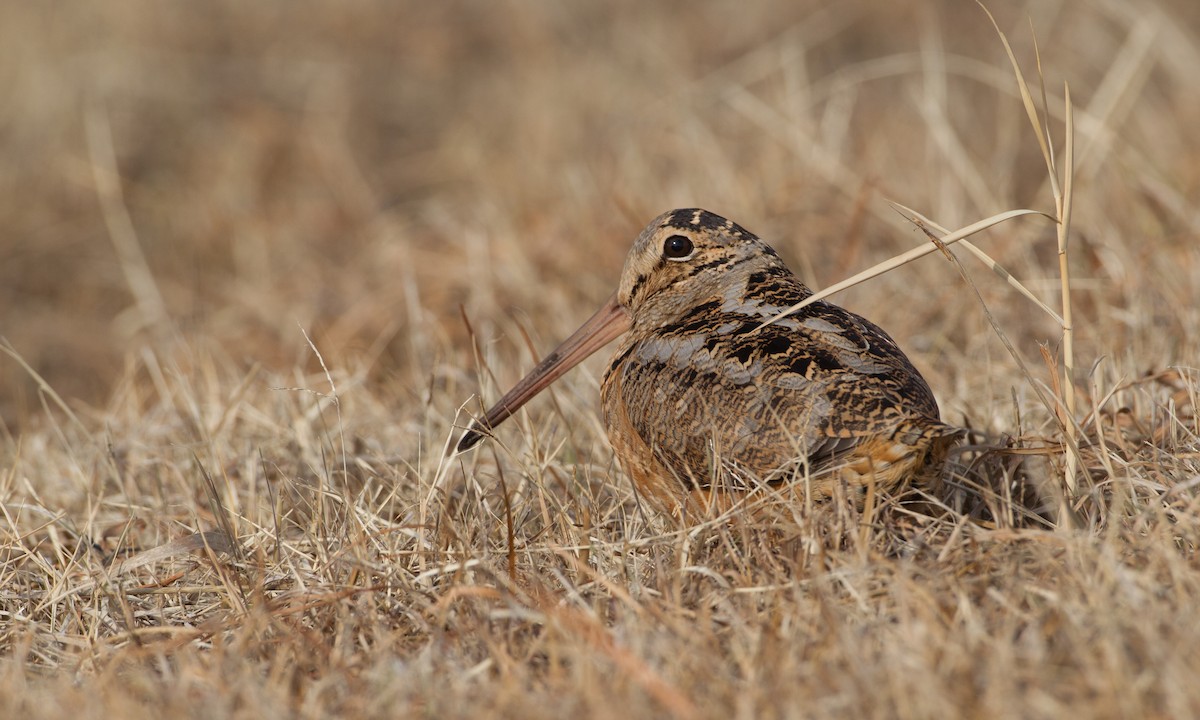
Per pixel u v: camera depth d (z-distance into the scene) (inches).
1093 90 807.1
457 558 329.7
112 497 414.9
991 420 388.8
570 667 282.8
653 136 719.7
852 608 285.7
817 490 316.8
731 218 607.5
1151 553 290.0
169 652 305.1
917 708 245.1
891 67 880.3
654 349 354.3
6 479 414.3
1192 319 436.8
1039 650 256.5
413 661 284.2
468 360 508.7
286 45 958.4
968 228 321.7
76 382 655.1
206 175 824.9
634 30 954.7
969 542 306.8
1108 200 562.3
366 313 609.0
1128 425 381.4
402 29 1003.3
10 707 273.6
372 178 836.0
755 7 987.3
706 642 279.6
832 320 343.6
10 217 781.3
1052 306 486.6
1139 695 244.1
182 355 566.9
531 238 633.0
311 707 268.8
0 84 859.4
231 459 422.3
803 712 248.5
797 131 623.5
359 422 447.8
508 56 979.9
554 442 411.8
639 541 323.0
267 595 332.8
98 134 836.6
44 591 350.9
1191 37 825.5
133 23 928.9
